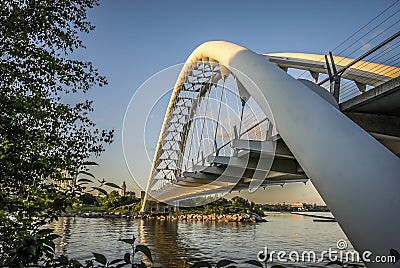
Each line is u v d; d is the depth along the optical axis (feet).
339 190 12.32
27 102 12.32
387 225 10.46
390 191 11.11
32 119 13.01
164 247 74.33
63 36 18.40
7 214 10.73
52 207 10.80
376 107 28.09
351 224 11.38
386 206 10.87
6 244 10.48
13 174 10.03
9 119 10.70
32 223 10.65
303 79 30.14
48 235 8.30
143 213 155.12
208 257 62.03
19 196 10.91
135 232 102.22
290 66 54.54
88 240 65.16
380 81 46.78
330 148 13.82
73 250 43.86
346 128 14.40
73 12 18.75
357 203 11.53
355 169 12.37
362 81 49.32
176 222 159.94
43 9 17.19
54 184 11.27
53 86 18.15
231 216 194.29
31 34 17.48
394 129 29.48
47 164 10.62
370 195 11.37
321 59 53.26
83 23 19.26
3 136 10.70
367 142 13.25
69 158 13.16
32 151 11.01
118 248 58.49
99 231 94.48
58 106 15.98
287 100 18.04
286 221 213.05
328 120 15.24
